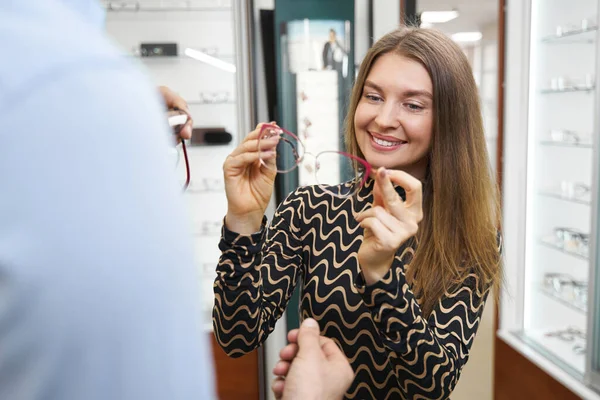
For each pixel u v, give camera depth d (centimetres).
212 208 354
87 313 32
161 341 35
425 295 118
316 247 131
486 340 340
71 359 32
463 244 120
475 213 120
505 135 329
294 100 318
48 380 32
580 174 309
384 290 94
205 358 40
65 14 36
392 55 118
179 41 338
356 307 123
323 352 81
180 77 342
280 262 131
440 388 98
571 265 322
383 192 89
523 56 321
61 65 33
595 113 254
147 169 36
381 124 115
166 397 35
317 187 137
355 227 128
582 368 280
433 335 102
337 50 317
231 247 111
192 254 39
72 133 32
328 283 127
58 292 31
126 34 335
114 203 33
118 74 36
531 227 329
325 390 75
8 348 32
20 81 32
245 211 110
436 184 119
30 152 31
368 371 124
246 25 306
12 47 32
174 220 37
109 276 33
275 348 329
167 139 40
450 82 115
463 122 118
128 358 34
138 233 34
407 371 98
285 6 312
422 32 120
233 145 348
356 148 133
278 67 314
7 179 31
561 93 316
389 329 95
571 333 320
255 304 114
